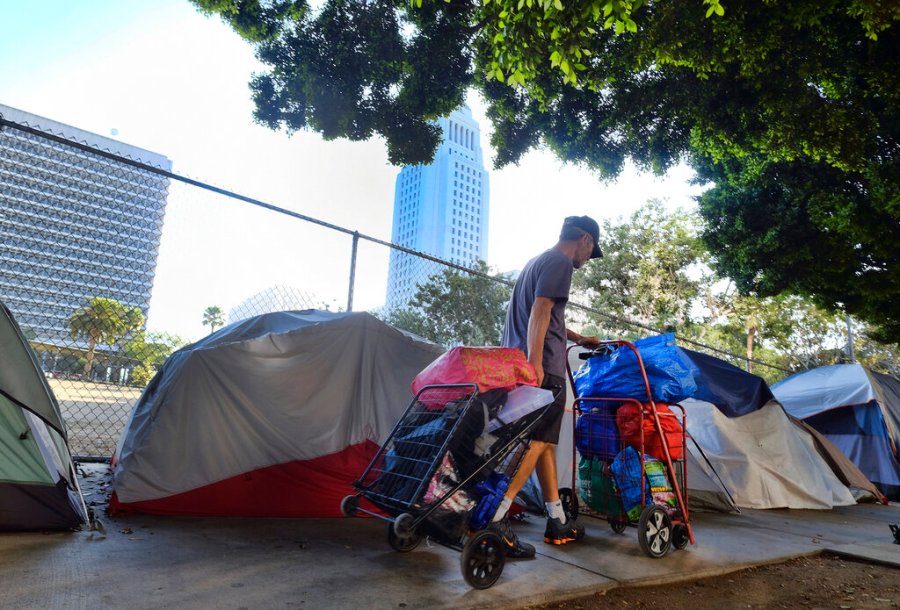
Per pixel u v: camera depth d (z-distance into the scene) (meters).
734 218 12.55
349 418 4.07
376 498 2.64
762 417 6.46
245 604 2.04
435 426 2.67
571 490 3.90
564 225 3.58
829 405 8.84
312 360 4.03
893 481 8.21
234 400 3.73
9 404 2.86
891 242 10.47
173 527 3.19
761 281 12.83
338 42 10.04
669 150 10.88
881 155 10.16
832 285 12.13
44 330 4.55
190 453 3.55
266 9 9.72
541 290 3.07
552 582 2.60
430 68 10.14
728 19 7.53
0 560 2.33
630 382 3.65
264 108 10.38
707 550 3.63
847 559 3.81
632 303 30.45
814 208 11.01
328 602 2.12
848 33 8.27
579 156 11.43
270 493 3.70
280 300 5.43
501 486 2.71
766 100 8.58
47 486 2.90
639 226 30.91
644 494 3.39
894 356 30.73
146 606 1.95
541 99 9.49
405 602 2.18
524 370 2.82
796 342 28.97
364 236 5.48
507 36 5.43
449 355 2.82
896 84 8.31
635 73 9.86
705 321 29.34
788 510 6.05
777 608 2.64
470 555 2.38
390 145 11.11
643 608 2.48
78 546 2.64
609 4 4.40
